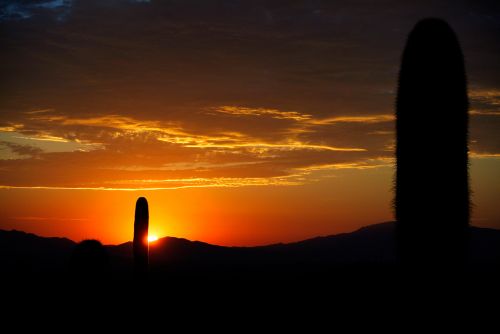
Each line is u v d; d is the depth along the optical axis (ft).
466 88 24.97
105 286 36.04
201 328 46.91
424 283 23.94
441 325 23.62
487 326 32.68
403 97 25.13
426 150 24.30
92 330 35.32
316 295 57.77
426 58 24.62
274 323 48.73
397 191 25.16
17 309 43.19
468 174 24.64
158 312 50.49
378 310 42.73
